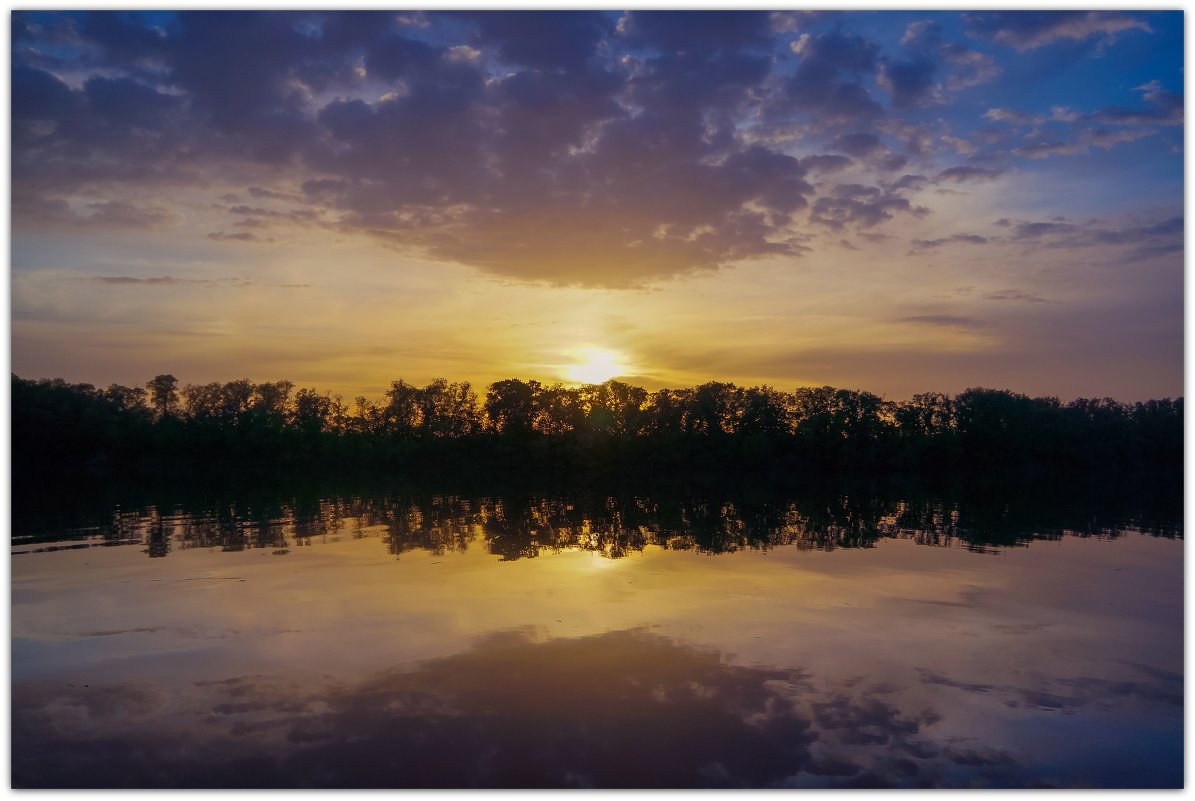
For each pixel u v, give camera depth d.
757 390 106.56
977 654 11.63
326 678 10.54
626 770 8.02
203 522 29.88
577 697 9.84
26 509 35.69
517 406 104.94
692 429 101.62
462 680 10.45
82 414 86.75
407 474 87.50
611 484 68.62
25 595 15.55
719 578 17.31
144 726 9.05
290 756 8.30
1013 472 95.62
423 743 8.59
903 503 42.41
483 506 39.56
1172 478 78.50
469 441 104.62
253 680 10.48
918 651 11.75
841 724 9.10
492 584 16.53
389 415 112.44
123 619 13.59
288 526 28.52
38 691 10.15
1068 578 17.50
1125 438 102.00
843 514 35.03
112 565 19.08
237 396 114.12
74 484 59.25
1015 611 14.26
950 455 100.44
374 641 12.19
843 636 12.53
